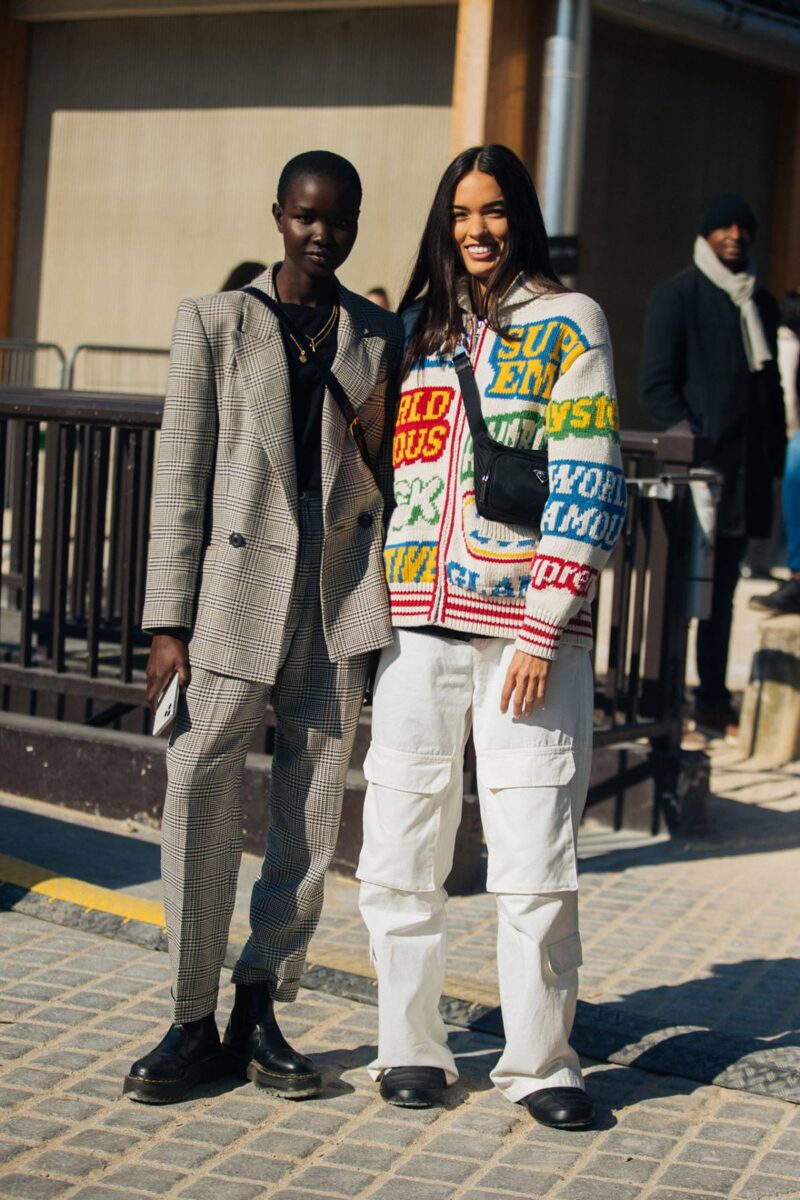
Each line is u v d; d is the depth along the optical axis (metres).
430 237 3.10
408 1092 3.13
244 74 13.02
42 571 6.49
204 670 3.05
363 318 3.15
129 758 5.20
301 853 3.21
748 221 6.73
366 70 12.47
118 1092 3.18
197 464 3.06
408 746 3.07
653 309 6.82
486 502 2.98
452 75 12.13
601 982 4.00
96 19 13.64
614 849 5.30
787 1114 3.19
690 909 4.66
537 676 2.96
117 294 13.81
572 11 10.57
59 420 5.39
